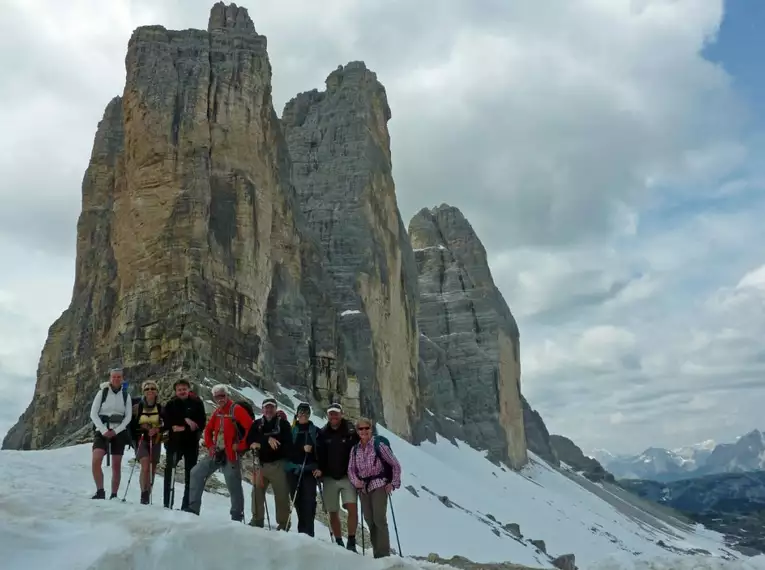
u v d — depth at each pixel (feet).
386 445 47.73
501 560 137.39
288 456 48.14
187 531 33.42
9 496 38.09
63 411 190.29
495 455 371.56
